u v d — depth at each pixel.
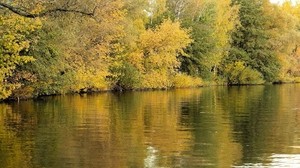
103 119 23.58
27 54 32.97
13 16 25.61
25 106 29.73
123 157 15.06
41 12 23.83
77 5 24.81
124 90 47.91
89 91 44.28
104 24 40.72
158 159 14.82
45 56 34.59
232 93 44.31
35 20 27.03
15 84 31.22
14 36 27.97
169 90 49.41
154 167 13.85
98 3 26.58
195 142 17.58
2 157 14.97
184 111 27.55
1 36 26.89
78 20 34.72
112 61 44.72
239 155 15.44
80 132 19.58
